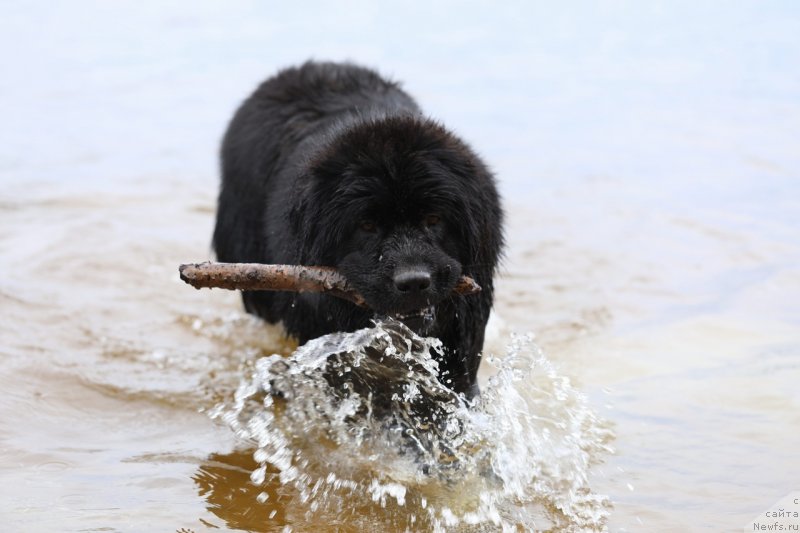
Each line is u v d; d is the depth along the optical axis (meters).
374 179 7.36
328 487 7.39
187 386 9.11
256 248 9.48
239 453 7.90
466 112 18.03
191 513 6.91
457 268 7.46
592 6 26.22
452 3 26.44
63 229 12.97
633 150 16.45
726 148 16.53
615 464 7.61
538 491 7.26
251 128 9.92
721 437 7.99
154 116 18.41
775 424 8.18
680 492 7.20
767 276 11.70
